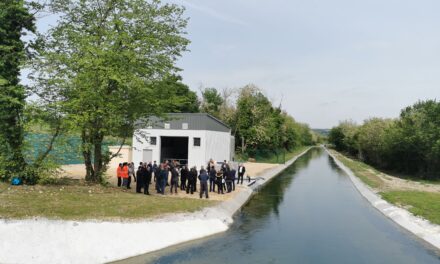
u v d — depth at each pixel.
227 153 46.22
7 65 23.05
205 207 22.12
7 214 15.43
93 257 14.94
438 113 52.59
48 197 19.19
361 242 18.73
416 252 17.23
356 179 44.66
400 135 53.34
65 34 23.69
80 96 21.89
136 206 19.91
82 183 24.39
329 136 191.00
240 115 73.56
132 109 24.48
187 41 25.55
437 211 23.75
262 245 17.84
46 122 22.81
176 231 18.38
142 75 24.30
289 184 40.62
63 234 15.32
